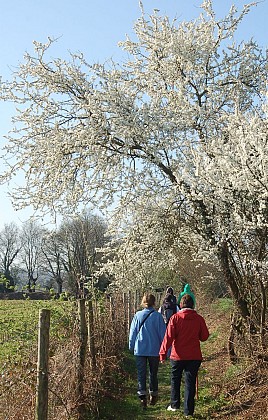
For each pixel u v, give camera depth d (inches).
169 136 404.8
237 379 335.9
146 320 335.9
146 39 462.6
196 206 392.2
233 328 395.9
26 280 2345.0
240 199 335.9
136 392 380.2
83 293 375.9
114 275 478.6
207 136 431.8
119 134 383.6
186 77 433.1
